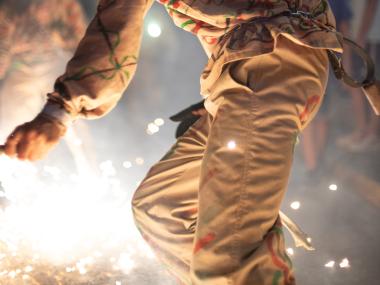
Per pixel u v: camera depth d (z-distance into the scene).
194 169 2.65
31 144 2.35
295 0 2.43
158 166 2.72
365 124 6.77
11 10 5.04
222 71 2.33
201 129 2.66
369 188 5.22
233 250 2.16
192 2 2.45
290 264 2.24
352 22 6.38
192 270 2.22
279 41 2.29
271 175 2.19
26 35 5.10
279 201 2.22
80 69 2.41
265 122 2.20
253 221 2.18
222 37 2.46
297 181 5.80
